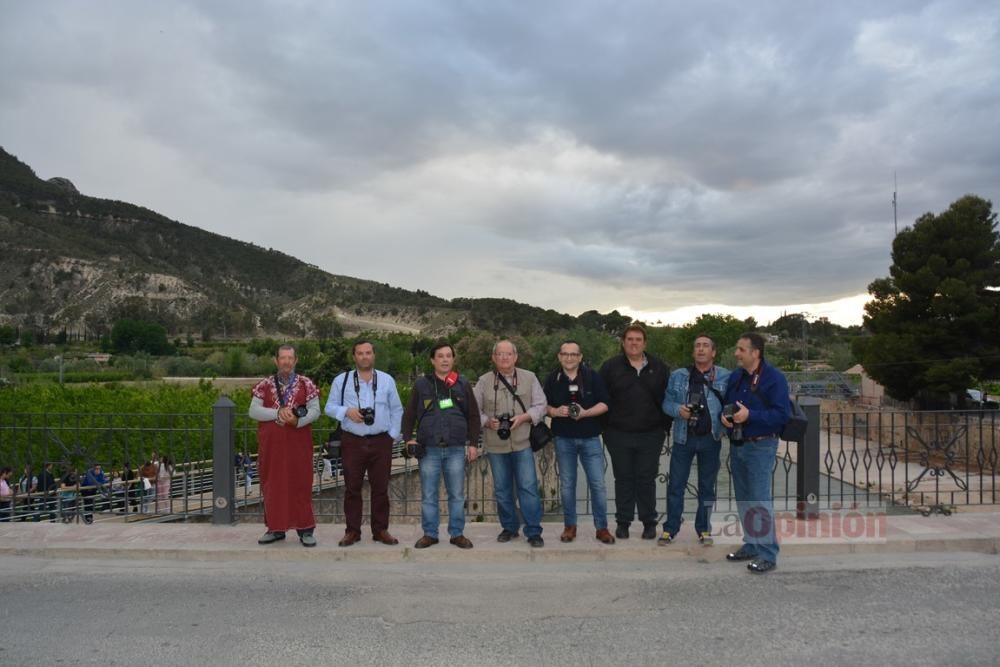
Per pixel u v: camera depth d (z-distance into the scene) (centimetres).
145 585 604
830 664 433
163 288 14712
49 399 2020
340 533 752
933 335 3103
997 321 3022
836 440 2817
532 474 685
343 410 684
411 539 718
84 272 14350
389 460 707
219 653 459
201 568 654
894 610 527
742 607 536
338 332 15862
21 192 17862
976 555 680
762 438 621
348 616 525
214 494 800
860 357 3434
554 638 479
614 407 685
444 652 458
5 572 643
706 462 673
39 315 12900
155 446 895
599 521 692
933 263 3155
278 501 683
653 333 7206
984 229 3180
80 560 682
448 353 689
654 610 532
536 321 14725
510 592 578
